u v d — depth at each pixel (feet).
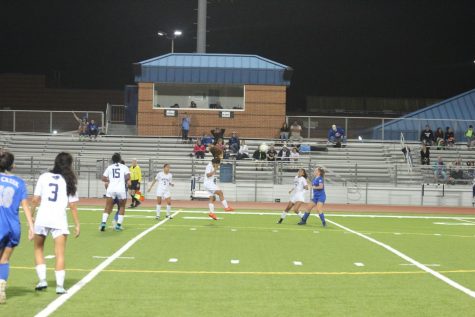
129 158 121.39
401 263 44.14
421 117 148.15
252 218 79.66
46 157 120.16
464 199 110.63
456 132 138.10
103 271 38.50
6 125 136.56
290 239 57.62
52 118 135.23
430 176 115.65
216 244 52.85
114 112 155.02
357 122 145.07
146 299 30.91
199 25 146.82
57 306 28.86
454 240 59.72
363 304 30.66
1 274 29.17
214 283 35.42
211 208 68.64
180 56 139.44
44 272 32.24
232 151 120.88
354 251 50.08
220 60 138.72
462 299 32.07
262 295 32.42
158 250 48.37
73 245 50.52
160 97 138.00
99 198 108.68
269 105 137.59
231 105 138.41
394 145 128.26
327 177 115.96
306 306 30.04
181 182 110.73
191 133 137.28
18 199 29.58
